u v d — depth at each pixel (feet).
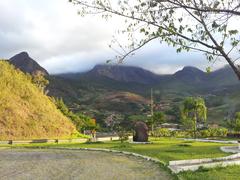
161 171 65.46
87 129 266.57
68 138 199.31
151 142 151.43
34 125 203.62
